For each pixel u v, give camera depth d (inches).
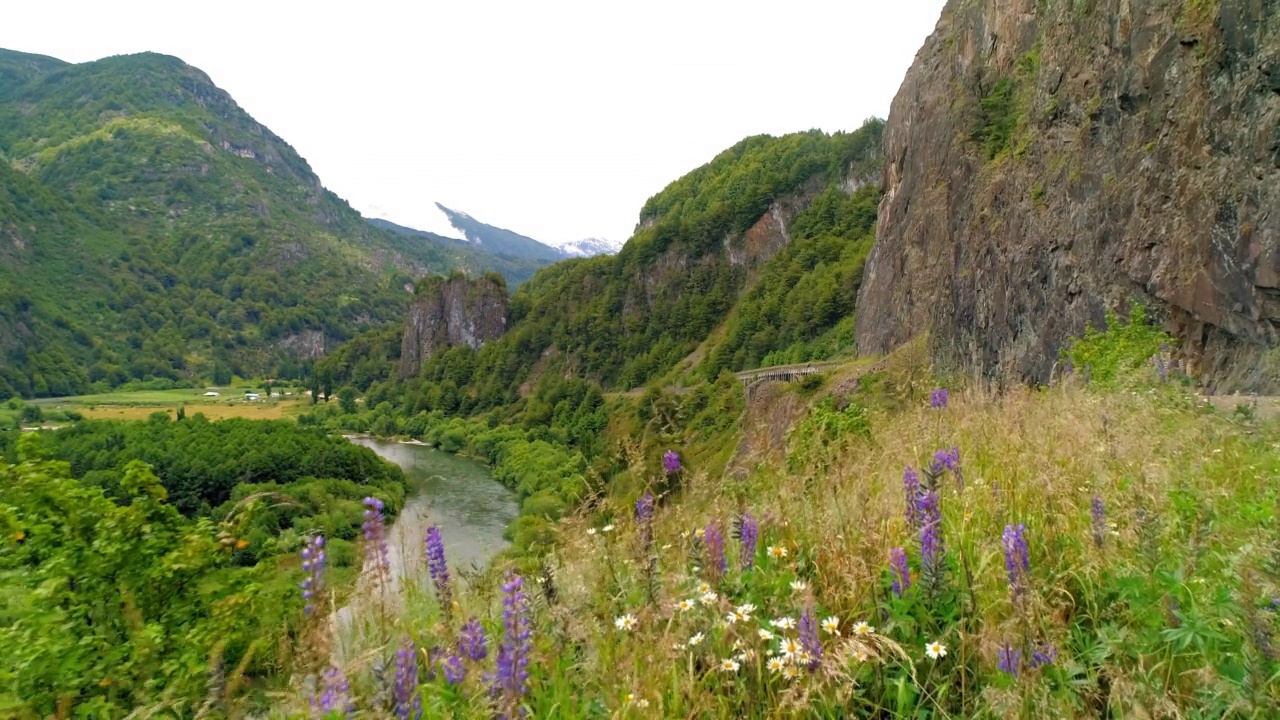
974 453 183.3
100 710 164.6
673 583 127.6
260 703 122.3
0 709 159.8
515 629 104.7
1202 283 570.9
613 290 5428.2
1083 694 91.3
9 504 213.8
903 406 272.5
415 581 143.3
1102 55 807.1
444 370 5851.4
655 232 5442.9
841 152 5108.3
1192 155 613.9
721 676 103.0
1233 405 319.3
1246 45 561.3
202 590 208.7
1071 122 883.4
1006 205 1066.7
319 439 2214.6
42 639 173.0
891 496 146.0
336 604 128.6
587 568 138.1
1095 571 111.7
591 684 109.0
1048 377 847.7
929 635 105.0
